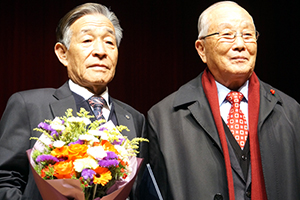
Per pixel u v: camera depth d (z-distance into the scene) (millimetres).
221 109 1946
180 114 1951
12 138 1743
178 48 4492
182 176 1828
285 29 4527
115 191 1473
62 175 1421
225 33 1903
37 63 4070
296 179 1792
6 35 4043
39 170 1473
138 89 4379
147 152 2021
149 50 4434
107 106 1988
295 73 4508
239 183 1773
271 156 1791
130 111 2096
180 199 1781
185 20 4516
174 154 1874
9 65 4020
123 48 4383
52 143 1512
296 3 4523
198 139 1866
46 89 1957
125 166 1575
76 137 1541
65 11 4152
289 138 1843
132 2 4434
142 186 1829
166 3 4504
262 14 4527
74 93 1957
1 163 1681
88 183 1438
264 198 1752
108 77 1931
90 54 1907
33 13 4105
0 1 4059
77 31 1934
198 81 2066
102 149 1461
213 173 1790
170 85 4441
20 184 1724
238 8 1977
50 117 1819
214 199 1751
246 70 1874
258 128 1820
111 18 2068
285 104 1959
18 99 1843
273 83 4516
